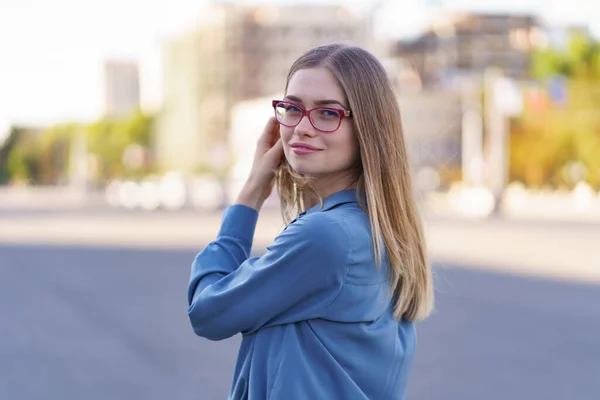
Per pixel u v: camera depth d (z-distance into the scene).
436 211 36.81
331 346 1.68
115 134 106.19
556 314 9.46
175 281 12.84
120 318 9.35
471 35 120.75
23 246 20.12
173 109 119.69
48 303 10.65
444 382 6.27
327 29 123.31
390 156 1.80
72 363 7.06
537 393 5.93
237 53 126.06
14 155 113.31
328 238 1.66
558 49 58.25
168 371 6.74
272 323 1.70
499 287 11.85
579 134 55.56
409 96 77.00
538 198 49.34
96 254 17.70
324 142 1.79
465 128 61.44
